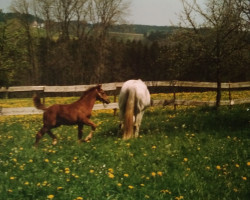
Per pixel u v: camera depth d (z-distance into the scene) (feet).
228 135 35.76
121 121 36.35
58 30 176.35
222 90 107.45
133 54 203.51
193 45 52.65
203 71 56.54
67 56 172.24
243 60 52.06
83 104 33.09
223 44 51.13
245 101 58.03
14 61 49.37
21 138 35.27
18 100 123.75
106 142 33.24
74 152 28.68
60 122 32.24
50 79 177.68
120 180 21.97
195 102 56.75
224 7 49.96
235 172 24.41
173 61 55.16
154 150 29.84
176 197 19.58
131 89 34.19
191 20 52.34
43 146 31.60
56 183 20.30
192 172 24.26
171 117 48.39
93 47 170.19
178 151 29.55
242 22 49.16
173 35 53.26
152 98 81.66
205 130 38.47
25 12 171.01
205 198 20.13
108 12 162.40
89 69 172.96
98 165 25.22
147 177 22.48
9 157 25.90
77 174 22.33
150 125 43.06
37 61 176.55
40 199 17.94
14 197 17.90
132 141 32.71
